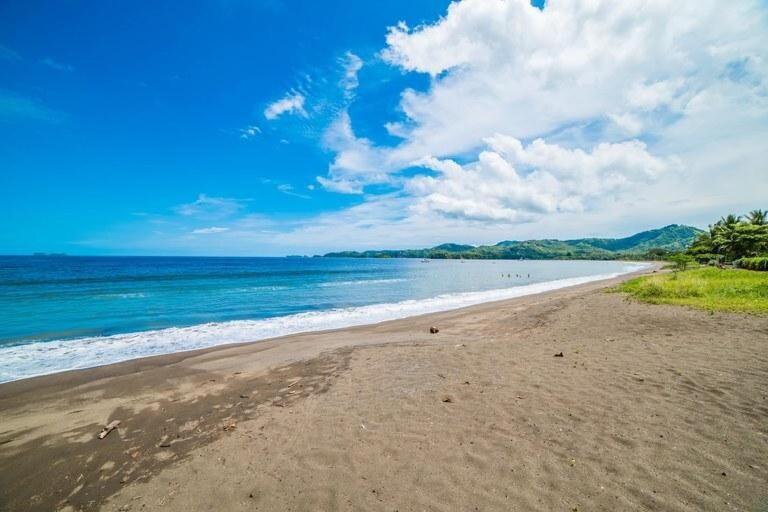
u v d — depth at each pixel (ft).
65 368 29.96
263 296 87.86
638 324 36.63
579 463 12.36
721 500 10.18
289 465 13.44
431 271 240.12
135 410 20.15
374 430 15.79
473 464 12.71
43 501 12.28
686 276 83.30
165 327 49.21
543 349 28.30
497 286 121.90
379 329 45.68
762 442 12.97
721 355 23.63
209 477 13.04
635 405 16.58
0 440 16.88
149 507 11.60
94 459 14.89
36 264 269.03
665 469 11.73
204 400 21.33
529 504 10.55
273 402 20.36
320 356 30.60
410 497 11.18
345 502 11.14
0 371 29.17
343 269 246.68
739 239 146.30
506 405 17.48
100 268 217.56
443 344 33.04
